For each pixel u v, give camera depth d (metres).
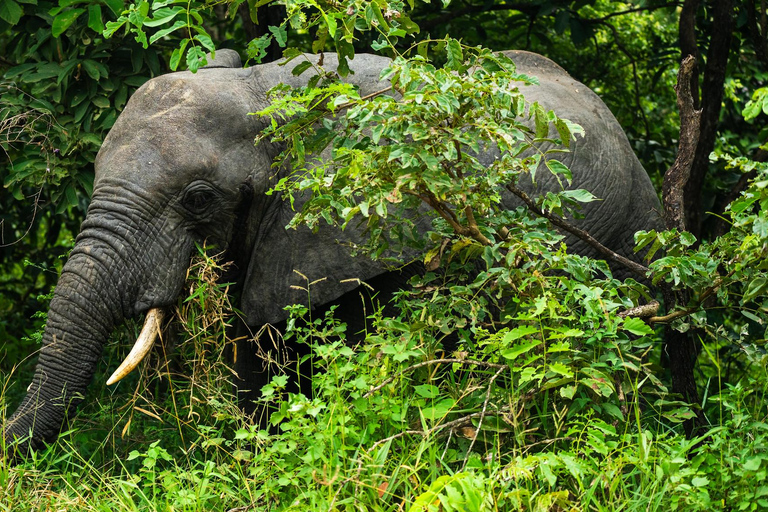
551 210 6.39
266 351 8.18
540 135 5.95
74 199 8.66
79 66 8.66
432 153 5.73
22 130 8.59
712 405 8.49
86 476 6.58
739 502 5.41
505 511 5.39
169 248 7.26
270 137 7.56
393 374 6.19
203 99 7.39
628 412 6.18
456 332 7.77
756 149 11.94
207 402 7.04
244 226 7.61
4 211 11.20
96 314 7.07
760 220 5.59
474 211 6.44
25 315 11.84
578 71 12.78
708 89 9.66
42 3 8.78
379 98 5.74
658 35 13.80
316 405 5.79
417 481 5.69
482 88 5.70
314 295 7.55
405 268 7.61
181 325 7.62
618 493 5.67
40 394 6.98
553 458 5.31
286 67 7.78
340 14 6.14
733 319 10.25
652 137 12.37
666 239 6.53
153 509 5.90
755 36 9.86
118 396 8.55
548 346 6.15
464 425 6.06
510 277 6.13
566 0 10.89
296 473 5.76
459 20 11.74
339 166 6.58
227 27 12.98
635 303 6.71
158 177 7.20
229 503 6.11
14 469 6.32
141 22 6.00
